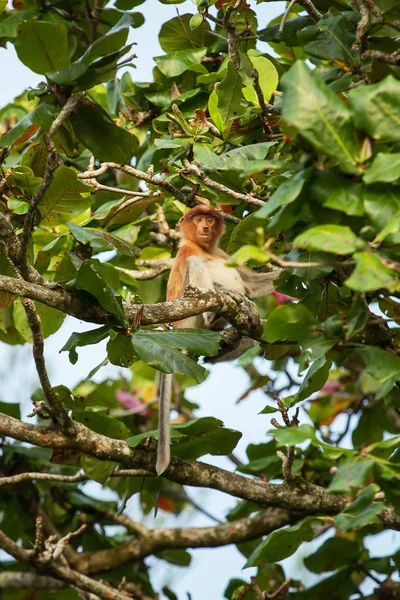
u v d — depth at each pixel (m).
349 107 6.52
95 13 11.54
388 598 11.53
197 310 9.08
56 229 11.69
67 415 9.51
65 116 8.54
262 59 10.49
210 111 10.21
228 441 10.27
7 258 8.59
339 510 10.18
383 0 9.07
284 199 6.41
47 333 11.49
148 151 12.13
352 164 6.30
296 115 6.26
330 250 5.95
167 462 9.53
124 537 13.97
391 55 9.08
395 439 6.83
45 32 8.61
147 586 13.34
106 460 9.84
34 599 13.11
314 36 9.59
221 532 12.51
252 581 10.50
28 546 13.09
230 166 9.30
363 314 6.94
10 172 9.42
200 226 12.86
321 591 11.92
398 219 6.14
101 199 12.91
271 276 12.48
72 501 12.95
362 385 12.80
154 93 12.27
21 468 12.75
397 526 9.54
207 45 12.32
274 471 12.25
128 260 13.16
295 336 7.38
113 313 8.55
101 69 9.30
